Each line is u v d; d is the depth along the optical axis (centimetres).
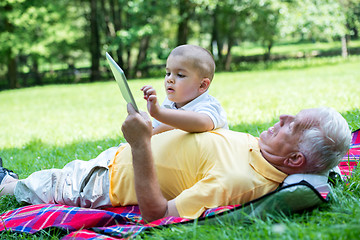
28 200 332
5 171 362
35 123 1053
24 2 2453
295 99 944
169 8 2533
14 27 2541
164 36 2994
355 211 239
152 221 258
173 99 298
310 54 3234
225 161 261
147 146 249
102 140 619
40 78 3019
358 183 297
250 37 3064
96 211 275
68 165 324
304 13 2225
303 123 254
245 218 240
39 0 2491
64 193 310
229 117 747
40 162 491
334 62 2561
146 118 255
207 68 294
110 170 296
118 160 295
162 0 2436
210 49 2897
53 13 2505
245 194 256
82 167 314
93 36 2783
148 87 258
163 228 240
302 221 236
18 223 282
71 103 1502
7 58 2608
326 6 2256
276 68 2564
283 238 210
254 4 2323
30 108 1472
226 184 253
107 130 778
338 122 253
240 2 2353
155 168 254
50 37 2497
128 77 2719
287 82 1528
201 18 2983
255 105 905
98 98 1595
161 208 254
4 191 350
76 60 3691
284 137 258
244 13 2483
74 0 3002
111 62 253
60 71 3262
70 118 1077
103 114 1087
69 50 3216
